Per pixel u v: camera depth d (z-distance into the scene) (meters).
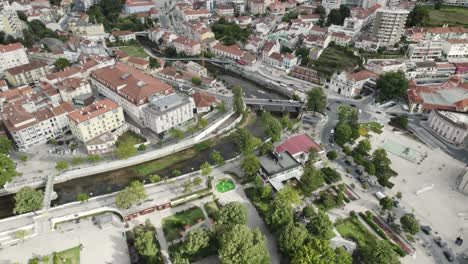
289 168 189.25
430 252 150.62
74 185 189.75
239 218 151.12
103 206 169.38
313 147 198.75
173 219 164.38
